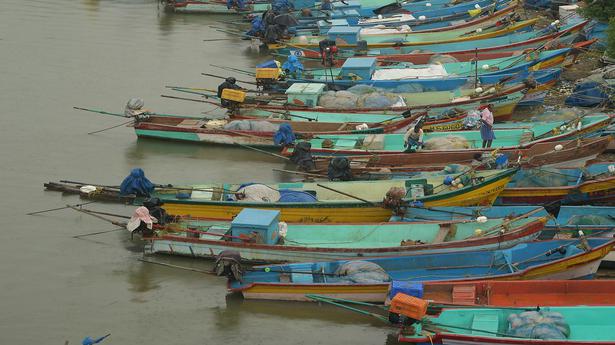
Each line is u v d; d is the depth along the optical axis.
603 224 26.09
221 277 25.22
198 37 53.22
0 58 47.31
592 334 20.86
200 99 41.47
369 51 46.50
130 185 28.88
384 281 23.30
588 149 29.67
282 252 24.88
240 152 35.09
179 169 33.34
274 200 28.25
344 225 26.25
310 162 31.23
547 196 28.23
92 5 61.34
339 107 37.12
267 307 23.55
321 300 22.36
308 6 58.16
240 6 57.97
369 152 32.00
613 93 37.09
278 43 48.31
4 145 35.41
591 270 23.62
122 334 22.39
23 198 30.41
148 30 54.69
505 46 44.34
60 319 23.14
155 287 24.72
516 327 20.48
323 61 44.50
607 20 43.91
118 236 27.77
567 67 42.41
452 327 20.42
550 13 54.59
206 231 26.44
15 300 24.06
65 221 28.72
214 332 22.45
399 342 21.44
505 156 29.30
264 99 38.12
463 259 24.31
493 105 36.41
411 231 25.94
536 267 23.12
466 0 58.44
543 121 35.47
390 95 37.59
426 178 28.48
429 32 48.62
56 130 37.25
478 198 27.66
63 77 44.38
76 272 25.56
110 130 37.50
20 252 26.67
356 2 58.94
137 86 43.22
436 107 36.22
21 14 57.72
